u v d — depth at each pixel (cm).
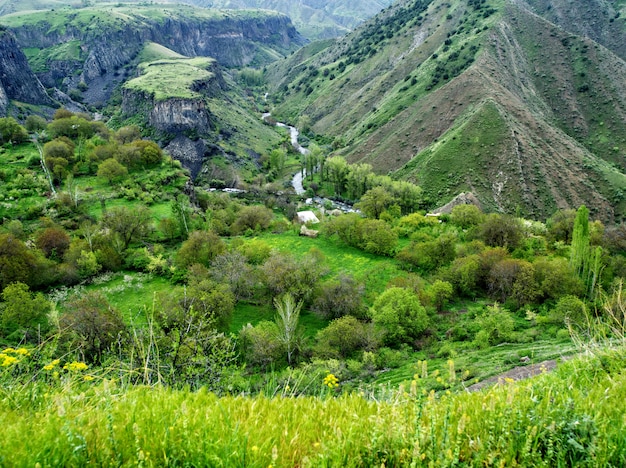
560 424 401
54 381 567
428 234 7488
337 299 4875
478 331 4506
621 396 499
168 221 7300
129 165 10262
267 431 407
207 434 378
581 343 685
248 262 6109
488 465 365
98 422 399
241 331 4116
